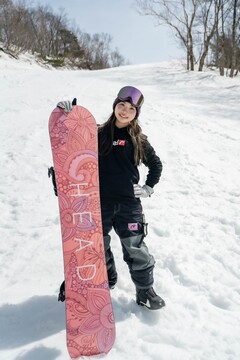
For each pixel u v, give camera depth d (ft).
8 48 116.78
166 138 24.34
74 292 6.74
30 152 19.56
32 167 17.62
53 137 7.02
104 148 7.42
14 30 122.21
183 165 19.74
